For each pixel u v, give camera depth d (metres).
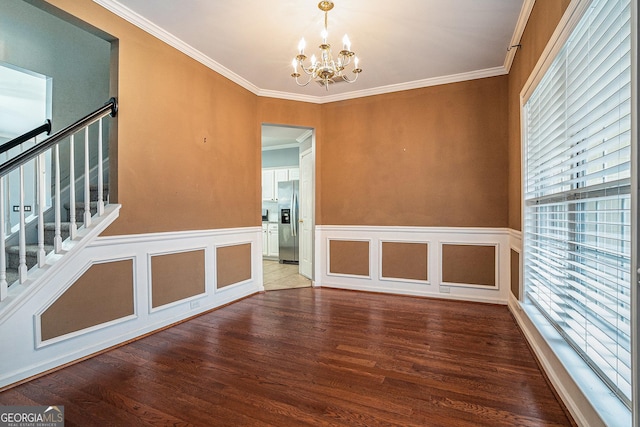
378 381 1.96
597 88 1.48
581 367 1.61
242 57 3.30
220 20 2.66
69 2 2.19
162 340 2.60
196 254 3.23
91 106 3.51
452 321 3.03
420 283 3.91
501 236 3.53
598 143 1.52
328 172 4.39
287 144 7.00
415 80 3.83
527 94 2.52
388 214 4.06
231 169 3.70
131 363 2.20
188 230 3.12
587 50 1.54
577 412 1.52
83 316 2.28
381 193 4.09
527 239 2.70
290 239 6.75
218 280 3.50
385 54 3.20
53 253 2.21
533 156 2.57
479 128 3.62
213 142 3.44
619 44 1.24
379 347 2.45
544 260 2.26
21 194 2.02
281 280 4.91
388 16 2.58
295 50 3.15
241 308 3.46
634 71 1.06
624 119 1.25
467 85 3.66
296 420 1.60
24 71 3.04
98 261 2.36
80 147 3.39
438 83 3.78
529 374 2.04
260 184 4.17
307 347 2.46
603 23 1.36
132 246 2.61
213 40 2.97
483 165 3.61
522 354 2.32
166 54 2.89
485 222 3.61
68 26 3.32
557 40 1.79
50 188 3.16
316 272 4.44
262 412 1.67
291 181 6.74
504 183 3.51
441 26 2.71
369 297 3.91
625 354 1.29
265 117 4.15
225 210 3.60
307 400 1.77
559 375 1.78
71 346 2.21
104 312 2.41
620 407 1.30
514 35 2.82
